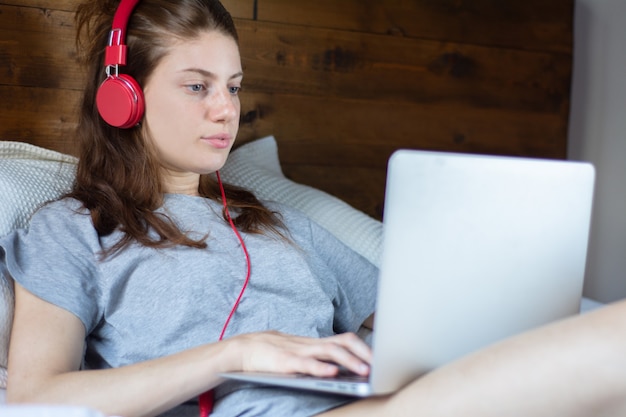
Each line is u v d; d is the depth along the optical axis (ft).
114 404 3.59
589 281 8.79
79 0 5.93
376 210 7.38
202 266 4.36
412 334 3.14
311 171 7.02
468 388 3.07
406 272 3.07
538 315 3.41
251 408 3.78
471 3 7.69
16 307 4.05
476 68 7.77
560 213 3.36
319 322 4.62
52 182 4.99
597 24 8.59
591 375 2.92
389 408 3.23
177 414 4.07
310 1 6.89
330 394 3.74
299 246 4.97
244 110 6.66
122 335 4.24
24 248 4.25
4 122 5.80
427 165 3.03
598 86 8.61
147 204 4.59
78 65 5.97
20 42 5.80
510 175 3.20
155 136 4.57
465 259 3.15
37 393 3.62
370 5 7.18
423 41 7.48
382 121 7.34
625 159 8.46
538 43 8.08
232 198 4.96
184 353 3.76
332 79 7.06
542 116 8.18
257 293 4.47
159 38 4.48
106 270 4.24
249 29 6.63
